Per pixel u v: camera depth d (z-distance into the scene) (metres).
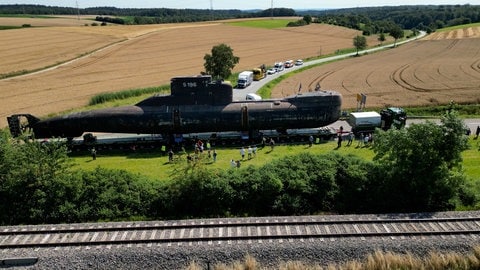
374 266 20.94
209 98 43.41
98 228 23.98
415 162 28.94
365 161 31.44
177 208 28.52
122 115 43.16
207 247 22.20
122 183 29.66
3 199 28.58
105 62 110.25
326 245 22.36
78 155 42.25
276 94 72.69
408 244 22.56
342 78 88.88
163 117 42.72
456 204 28.58
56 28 187.38
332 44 154.62
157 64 107.12
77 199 28.41
